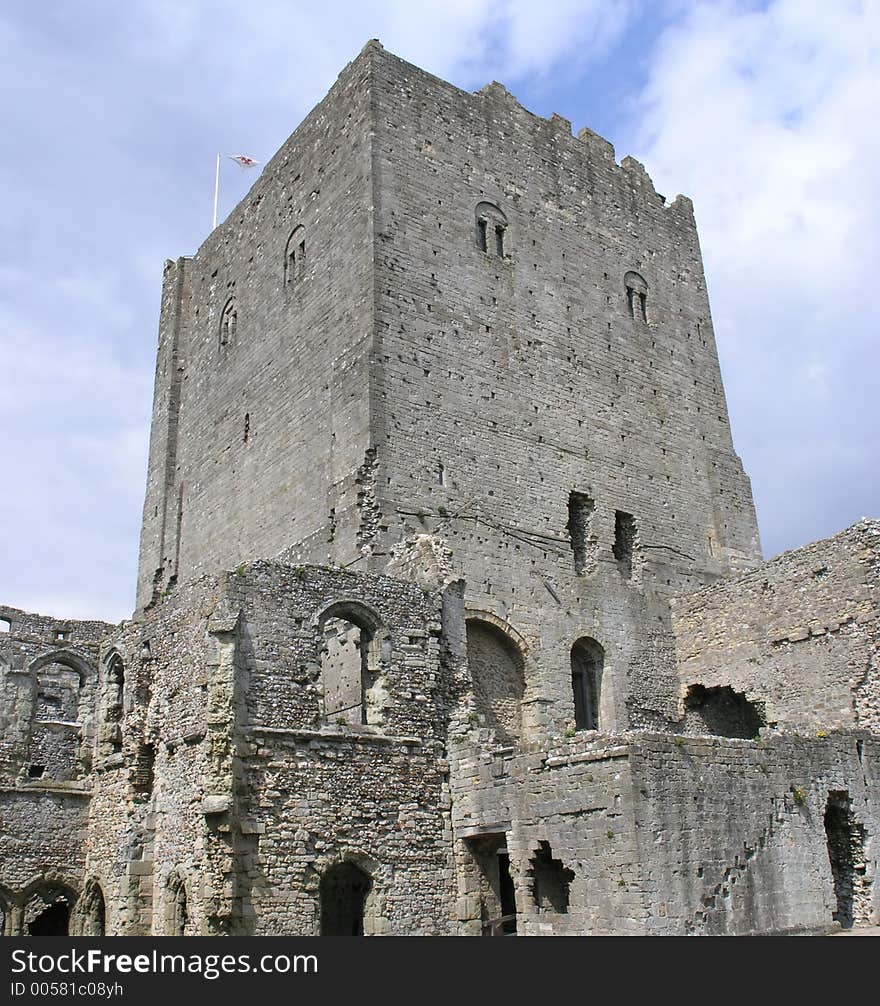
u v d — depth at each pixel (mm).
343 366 38312
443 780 27969
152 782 28391
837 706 34688
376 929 25500
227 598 25969
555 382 42531
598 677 39469
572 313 44500
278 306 44438
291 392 41688
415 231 40344
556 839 24469
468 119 44375
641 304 48031
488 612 36625
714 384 49219
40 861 31266
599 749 23953
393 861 26266
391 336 37938
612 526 42094
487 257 42406
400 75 42719
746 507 47406
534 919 24562
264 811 24734
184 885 25172
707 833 24219
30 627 40031
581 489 41594
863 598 34562
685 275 50688
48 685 44062
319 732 26094
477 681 36062
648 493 43938
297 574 27344
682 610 41719
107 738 31938
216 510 45844
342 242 40625
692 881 23438
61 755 38594
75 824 32000
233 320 48625
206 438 48375
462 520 37281
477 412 39375
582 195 47531
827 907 26500
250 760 24953
